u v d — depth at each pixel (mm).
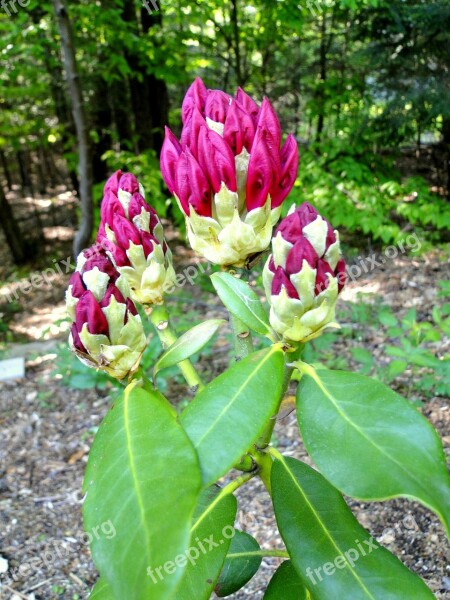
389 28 6617
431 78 6676
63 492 3377
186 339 1147
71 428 4043
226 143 1013
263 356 1015
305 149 8109
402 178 8844
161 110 9211
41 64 8891
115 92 9375
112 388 4465
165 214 7230
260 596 2471
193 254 7816
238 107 1044
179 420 972
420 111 6883
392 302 5332
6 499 3342
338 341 4523
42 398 4445
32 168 15602
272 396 969
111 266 1061
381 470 896
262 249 1100
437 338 3258
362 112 7500
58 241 10953
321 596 1107
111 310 1034
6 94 8078
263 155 1014
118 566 840
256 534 2826
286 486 1215
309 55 9172
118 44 7199
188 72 9289
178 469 894
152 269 1189
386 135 7293
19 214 12836
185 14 7246
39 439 3943
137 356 1072
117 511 885
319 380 1022
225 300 1080
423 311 5043
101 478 944
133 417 1007
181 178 1046
